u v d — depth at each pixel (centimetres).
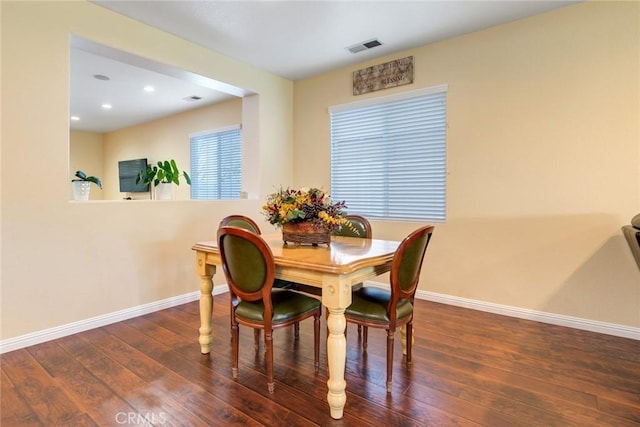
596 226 275
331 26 313
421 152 367
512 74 308
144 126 682
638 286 261
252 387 196
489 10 287
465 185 337
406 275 194
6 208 236
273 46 354
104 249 290
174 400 183
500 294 320
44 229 254
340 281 170
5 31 231
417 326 288
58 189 260
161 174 423
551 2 276
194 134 590
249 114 428
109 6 278
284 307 198
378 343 255
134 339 261
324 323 299
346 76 414
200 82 374
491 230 323
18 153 240
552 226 294
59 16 255
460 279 342
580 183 281
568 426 162
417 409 175
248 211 412
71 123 680
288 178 462
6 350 236
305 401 183
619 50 262
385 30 321
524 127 304
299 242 228
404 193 381
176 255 345
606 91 268
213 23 306
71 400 182
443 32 326
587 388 194
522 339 261
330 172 436
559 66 286
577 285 284
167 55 323
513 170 310
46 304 256
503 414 171
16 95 237
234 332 205
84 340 258
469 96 331
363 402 182
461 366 219
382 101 386
